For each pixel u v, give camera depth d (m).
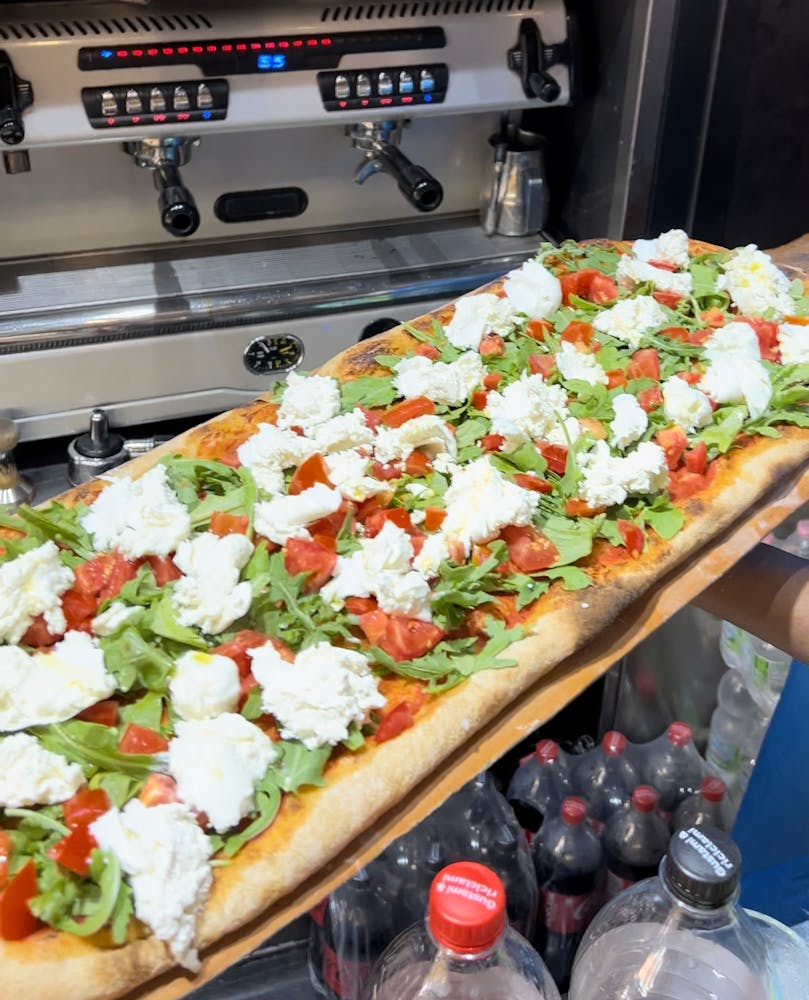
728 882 0.74
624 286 1.22
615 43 1.48
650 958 0.85
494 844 1.10
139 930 0.62
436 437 0.96
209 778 0.68
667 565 0.90
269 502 0.86
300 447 0.93
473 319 1.12
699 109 1.49
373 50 1.38
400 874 1.07
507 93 1.47
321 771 0.72
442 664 0.79
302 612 0.79
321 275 1.53
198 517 0.86
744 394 1.05
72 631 0.76
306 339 1.51
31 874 0.63
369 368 1.08
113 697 0.74
